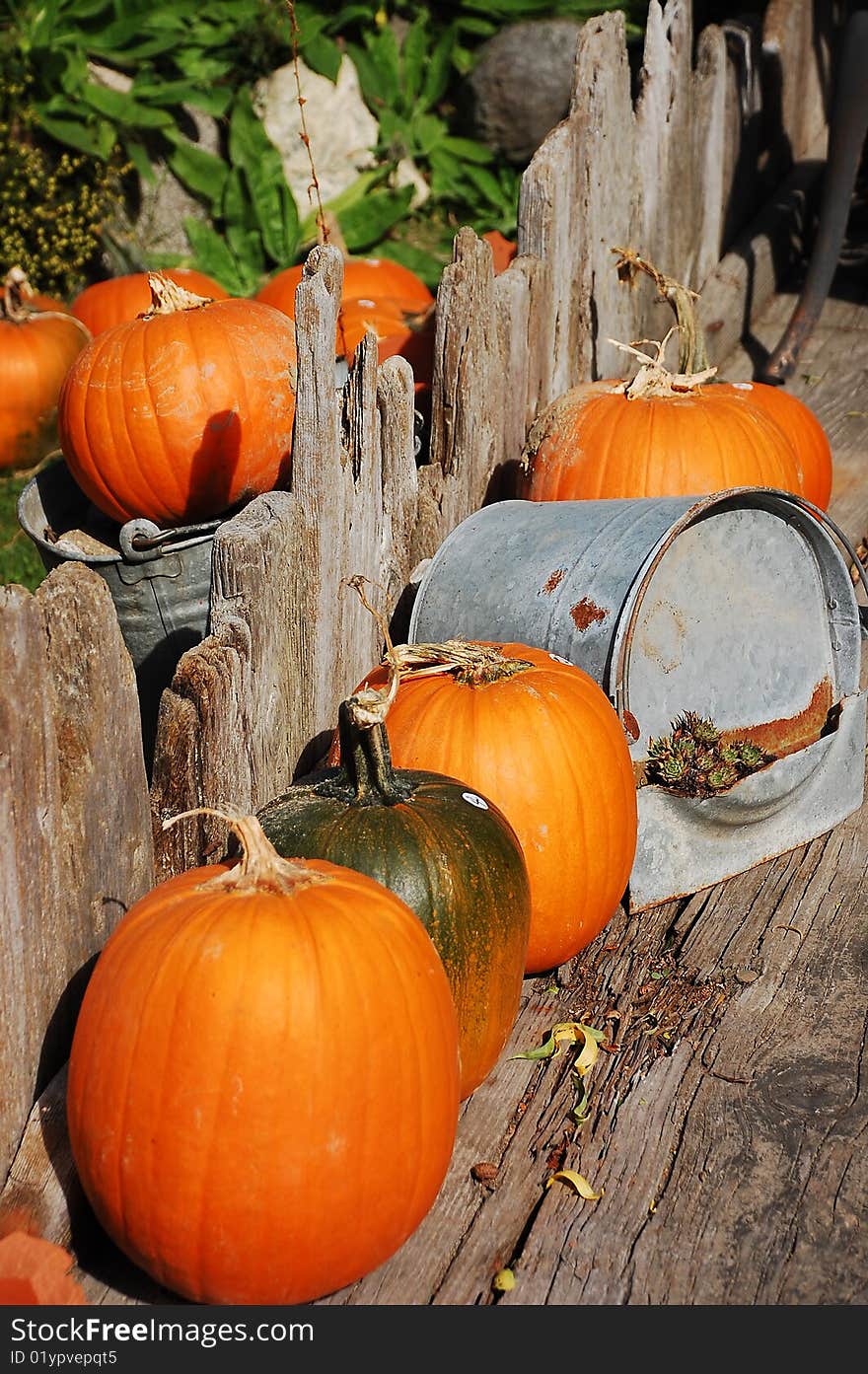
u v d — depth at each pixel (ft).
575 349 17.92
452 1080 7.84
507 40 32.50
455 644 10.52
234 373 14.28
